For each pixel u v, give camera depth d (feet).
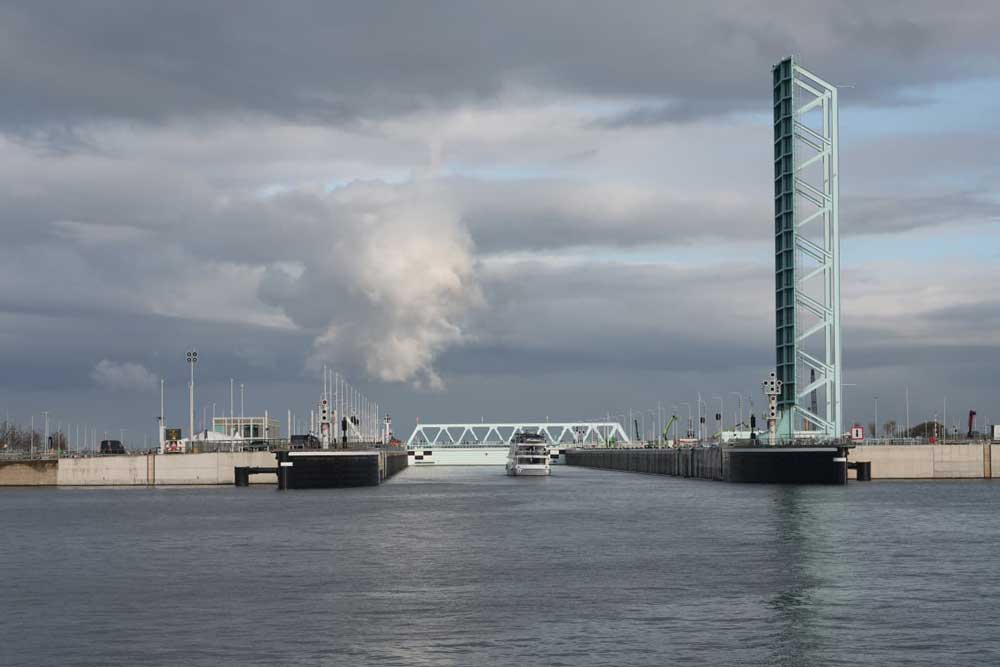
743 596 309.83
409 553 409.90
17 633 269.03
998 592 315.17
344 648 250.78
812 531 480.23
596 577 345.72
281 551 417.90
